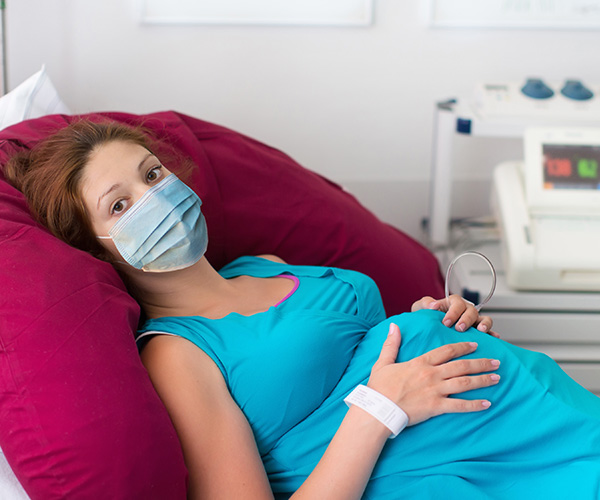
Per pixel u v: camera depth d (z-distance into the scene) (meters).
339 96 2.53
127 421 0.89
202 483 0.95
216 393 1.03
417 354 1.10
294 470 1.07
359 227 1.65
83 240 1.14
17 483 0.99
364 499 1.01
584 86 2.21
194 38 2.40
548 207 1.89
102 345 0.93
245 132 2.54
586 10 2.44
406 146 2.62
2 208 1.06
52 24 2.33
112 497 0.86
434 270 1.88
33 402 0.88
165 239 1.11
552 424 1.02
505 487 1.01
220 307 1.20
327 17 2.41
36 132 1.32
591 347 1.87
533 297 1.85
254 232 1.53
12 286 0.93
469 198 2.70
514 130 2.05
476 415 1.03
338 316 1.19
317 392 1.10
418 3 2.43
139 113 2.47
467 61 2.52
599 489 0.95
